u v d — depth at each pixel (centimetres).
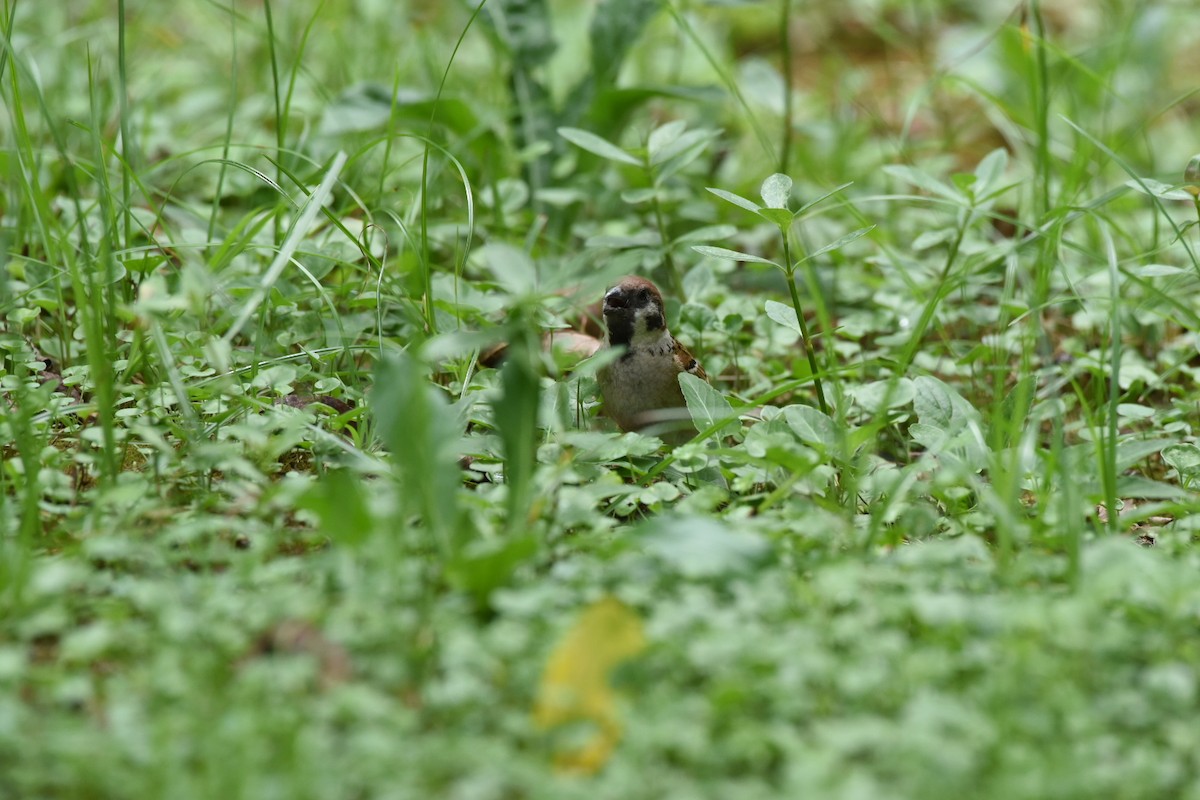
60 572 611
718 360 1116
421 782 517
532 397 707
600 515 816
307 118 1299
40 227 978
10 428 816
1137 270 985
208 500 758
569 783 509
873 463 889
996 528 789
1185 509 803
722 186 1438
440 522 670
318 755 519
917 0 1911
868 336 1259
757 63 1551
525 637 595
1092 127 1658
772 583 647
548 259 1237
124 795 505
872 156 1611
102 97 1418
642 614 660
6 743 518
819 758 513
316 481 804
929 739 521
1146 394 1091
